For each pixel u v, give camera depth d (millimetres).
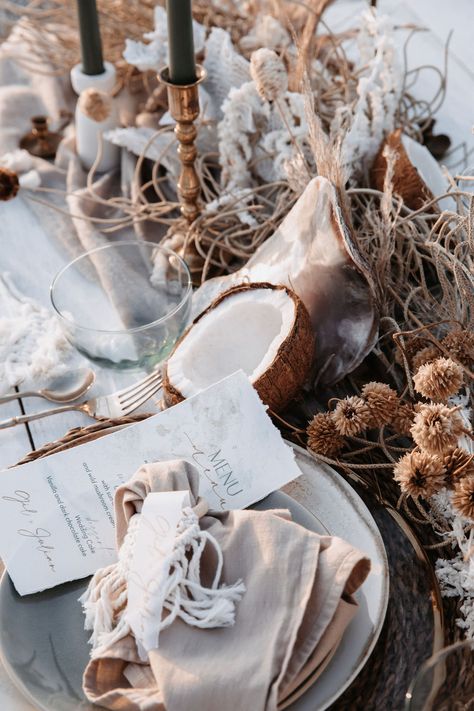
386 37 1037
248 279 913
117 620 689
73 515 760
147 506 699
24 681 672
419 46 1288
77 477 773
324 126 1083
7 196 1136
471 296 818
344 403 779
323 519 751
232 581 680
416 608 707
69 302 997
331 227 847
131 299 978
